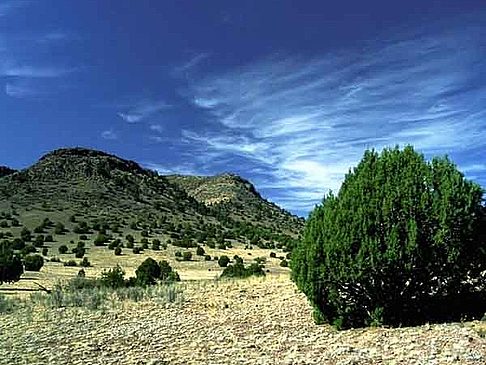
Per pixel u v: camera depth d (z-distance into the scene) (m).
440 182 15.63
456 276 15.37
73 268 66.88
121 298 25.88
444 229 14.88
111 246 91.69
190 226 129.88
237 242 116.75
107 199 138.62
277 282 25.98
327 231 15.70
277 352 14.04
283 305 20.30
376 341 13.65
